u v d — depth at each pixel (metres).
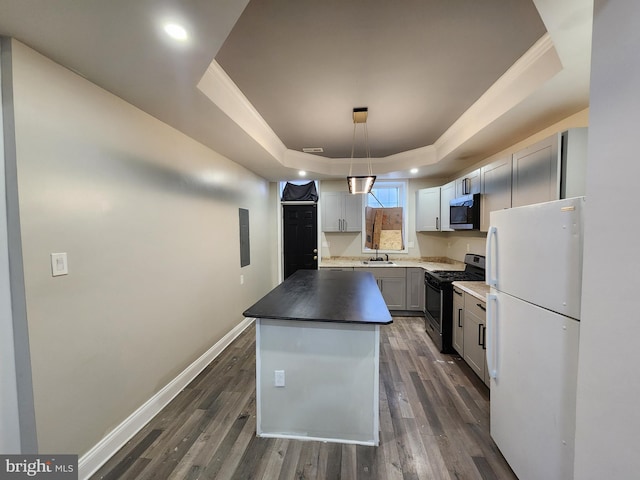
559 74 1.70
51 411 1.45
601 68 0.93
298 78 2.13
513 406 1.60
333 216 5.18
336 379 1.91
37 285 1.39
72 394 1.56
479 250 3.80
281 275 5.55
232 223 3.68
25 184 1.34
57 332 1.48
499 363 1.76
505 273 1.69
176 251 2.51
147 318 2.14
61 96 1.51
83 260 1.63
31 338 1.36
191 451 1.82
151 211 2.20
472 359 2.71
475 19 1.52
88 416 1.65
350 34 1.64
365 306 2.08
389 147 3.97
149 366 2.16
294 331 1.93
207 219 3.05
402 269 4.62
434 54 1.84
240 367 2.95
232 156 3.45
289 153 4.07
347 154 4.33
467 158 3.64
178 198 2.54
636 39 0.80
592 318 0.97
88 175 1.67
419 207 4.84
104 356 1.77
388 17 1.50
